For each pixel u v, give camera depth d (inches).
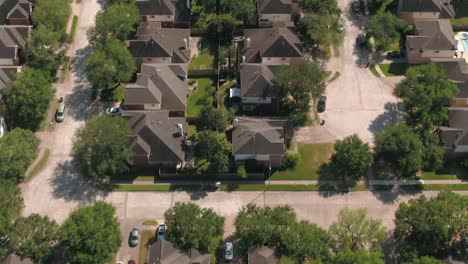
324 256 4439.0
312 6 6643.7
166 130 5477.4
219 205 5211.6
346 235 4648.1
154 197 5280.5
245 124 5482.3
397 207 5172.2
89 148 5305.1
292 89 5748.0
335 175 5403.5
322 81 5949.8
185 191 5319.9
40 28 6279.5
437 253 4672.7
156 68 5964.6
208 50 6624.0
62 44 6614.2
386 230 4992.6
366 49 6604.3
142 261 4830.2
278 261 4429.1
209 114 5649.6
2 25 6648.6
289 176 5413.4
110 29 6304.1
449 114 5585.6
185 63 6279.5
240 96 5930.1
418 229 4566.9
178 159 5359.3
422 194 5246.1
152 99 5733.3
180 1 6865.2
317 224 5054.1
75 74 6363.2
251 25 6875.0
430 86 5575.8
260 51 6289.4
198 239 4584.2
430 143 5339.6
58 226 4763.8
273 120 5561.0
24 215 5142.7
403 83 5807.1
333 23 6643.7
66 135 5762.8
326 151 5590.6
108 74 5826.8
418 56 6353.3
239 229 4662.9
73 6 7199.8
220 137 5398.6
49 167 5502.0
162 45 6284.5
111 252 4611.2
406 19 6835.6
